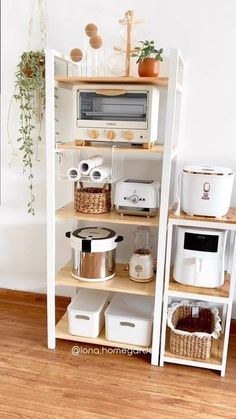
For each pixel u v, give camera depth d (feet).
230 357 6.44
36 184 7.58
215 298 5.74
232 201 6.76
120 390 5.66
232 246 6.52
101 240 6.20
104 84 5.80
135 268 6.37
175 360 6.14
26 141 7.19
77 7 6.66
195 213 5.71
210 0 6.18
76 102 5.84
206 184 5.51
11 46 7.08
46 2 6.76
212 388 5.76
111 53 6.66
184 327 6.74
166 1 6.33
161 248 5.82
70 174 6.06
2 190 7.78
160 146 6.23
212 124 6.60
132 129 5.73
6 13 6.96
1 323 7.38
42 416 5.13
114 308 6.63
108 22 6.60
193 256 5.82
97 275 6.34
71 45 6.83
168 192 5.61
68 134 7.17
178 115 6.66
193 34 6.36
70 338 6.54
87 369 6.10
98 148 5.83
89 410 5.26
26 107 6.98
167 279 5.87
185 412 5.27
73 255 6.50
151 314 6.43
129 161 7.06
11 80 7.21
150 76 5.63
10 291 8.30
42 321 7.49
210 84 6.46
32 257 8.04
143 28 6.48
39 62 6.73
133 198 6.13
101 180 5.96
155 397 5.54
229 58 6.31
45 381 5.80
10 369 6.05
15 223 7.91
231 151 6.63
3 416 5.12
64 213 6.29
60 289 8.02
